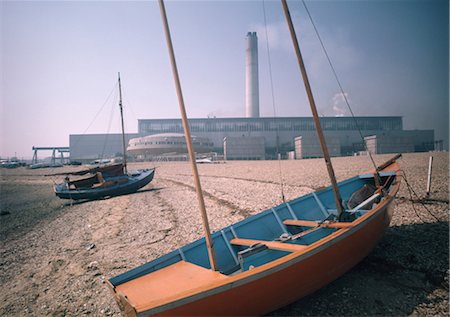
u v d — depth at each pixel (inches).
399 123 5546.3
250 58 7377.0
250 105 7386.8
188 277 230.4
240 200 768.3
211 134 5585.6
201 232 514.3
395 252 347.3
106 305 289.6
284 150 5152.6
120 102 1387.8
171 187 1274.6
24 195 1363.2
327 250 246.7
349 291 269.6
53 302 307.1
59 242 544.1
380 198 391.2
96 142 5836.6
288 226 362.0
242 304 198.8
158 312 170.4
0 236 634.2
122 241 508.4
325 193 431.8
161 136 4859.7
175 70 246.7
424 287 268.5
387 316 229.5
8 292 342.3
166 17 251.6
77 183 1113.4
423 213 489.1
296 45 336.8
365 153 4094.5
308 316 235.6
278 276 213.9
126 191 1137.4
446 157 1524.4
